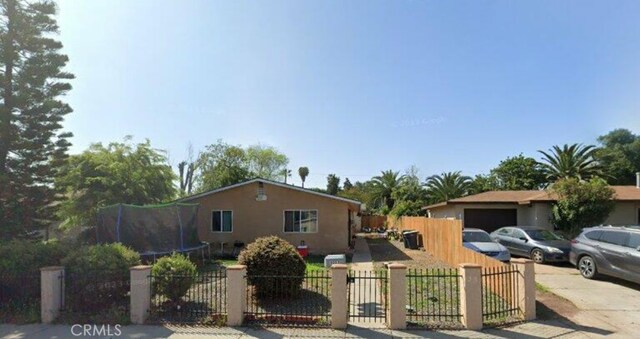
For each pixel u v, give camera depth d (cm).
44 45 1739
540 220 2019
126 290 829
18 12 1692
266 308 817
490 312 770
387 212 4794
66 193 2059
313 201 1938
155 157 2417
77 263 799
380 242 2684
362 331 679
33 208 1697
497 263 919
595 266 1133
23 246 851
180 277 802
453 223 1428
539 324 717
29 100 1684
